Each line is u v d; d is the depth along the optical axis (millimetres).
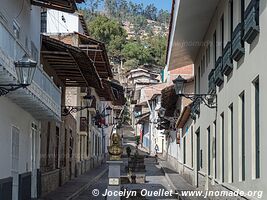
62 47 21734
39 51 21656
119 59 97562
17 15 17500
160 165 47031
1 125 15227
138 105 70625
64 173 30016
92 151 48062
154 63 98188
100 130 57312
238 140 13797
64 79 28000
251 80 12070
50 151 25172
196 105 24250
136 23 134750
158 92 54656
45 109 18844
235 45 13703
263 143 10875
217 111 17703
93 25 94938
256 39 11516
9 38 12758
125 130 85875
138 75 83500
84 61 23203
